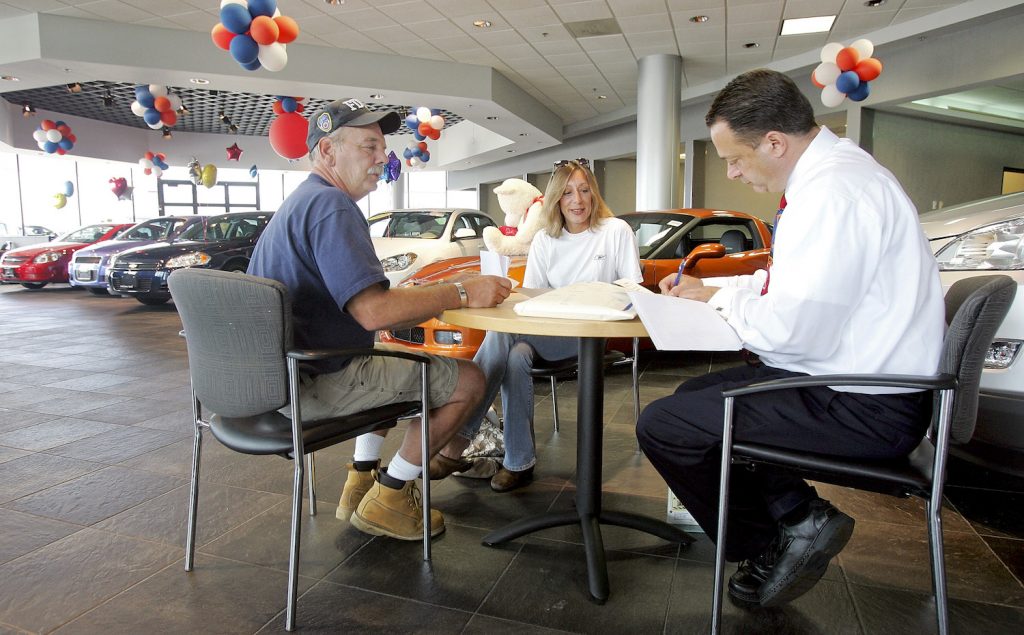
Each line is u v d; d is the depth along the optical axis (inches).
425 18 304.7
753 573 62.0
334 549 73.1
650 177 368.5
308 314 62.7
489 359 89.7
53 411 133.6
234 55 232.7
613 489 91.4
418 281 155.3
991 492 87.7
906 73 331.6
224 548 73.2
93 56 310.5
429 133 387.2
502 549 73.0
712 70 394.0
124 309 332.8
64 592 63.5
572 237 103.2
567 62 378.6
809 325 48.1
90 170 701.3
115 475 95.9
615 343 174.7
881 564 68.9
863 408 49.8
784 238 49.6
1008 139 422.0
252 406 57.8
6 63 309.6
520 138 531.5
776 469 56.9
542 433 117.4
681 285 62.4
